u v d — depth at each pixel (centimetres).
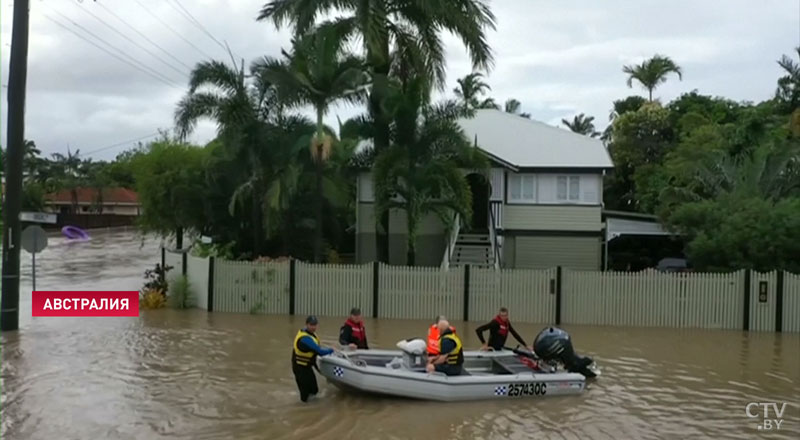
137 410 1115
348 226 3409
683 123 4197
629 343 1719
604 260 2884
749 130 2811
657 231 2805
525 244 2756
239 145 2384
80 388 1238
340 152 2472
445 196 2348
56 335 1711
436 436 1010
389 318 2008
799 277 1870
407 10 2519
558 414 1128
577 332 1853
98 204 8888
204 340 1678
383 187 2191
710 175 2602
